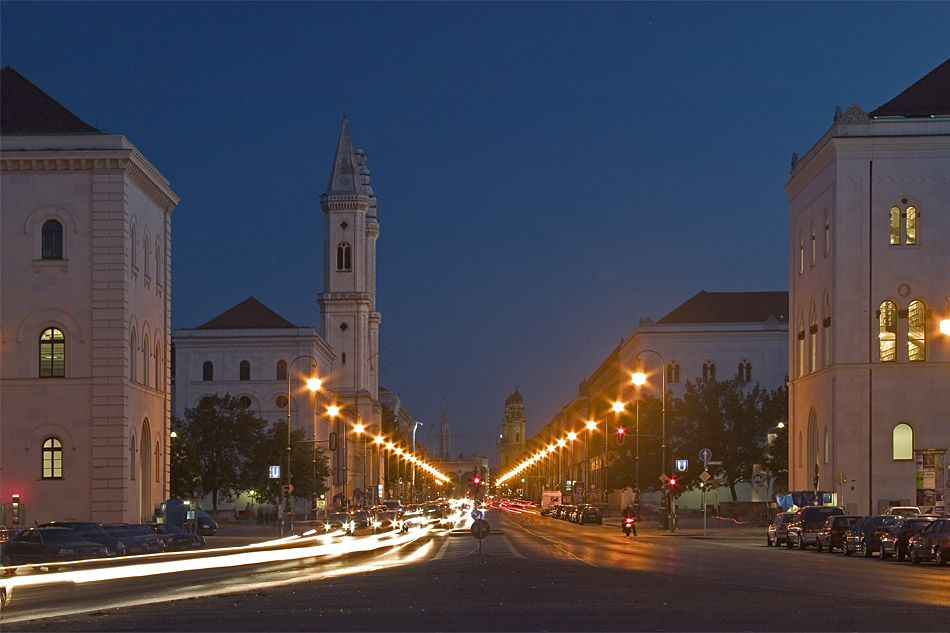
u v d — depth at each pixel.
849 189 83.94
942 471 70.00
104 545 57.75
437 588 33.25
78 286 77.62
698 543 72.94
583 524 118.75
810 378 91.19
